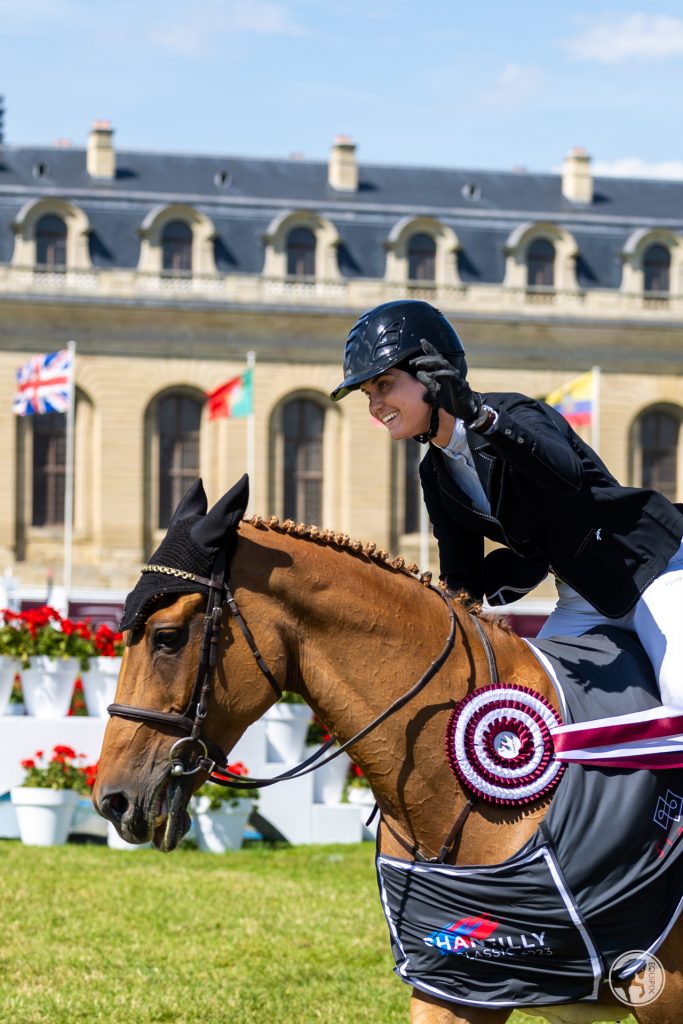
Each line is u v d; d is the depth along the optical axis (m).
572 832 5.51
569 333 79.56
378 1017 10.73
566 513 5.93
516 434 5.50
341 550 5.95
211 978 11.95
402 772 5.71
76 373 76.00
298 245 78.75
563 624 6.51
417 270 79.56
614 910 5.48
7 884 16.11
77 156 81.38
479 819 5.63
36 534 75.50
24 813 19.81
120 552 75.88
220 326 77.00
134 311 76.12
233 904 15.24
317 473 78.19
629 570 5.95
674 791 5.75
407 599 5.93
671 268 81.62
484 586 6.72
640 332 79.94
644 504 5.95
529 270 80.75
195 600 5.60
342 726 5.80
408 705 5.75
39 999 11.10
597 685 5.88
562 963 5.50
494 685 5.75
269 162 83.62
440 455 6.27
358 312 77.50
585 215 82.19
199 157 82.94
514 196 84.31
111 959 12.55
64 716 20.84
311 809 20.97
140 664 5.61
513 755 5.62
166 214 77.31
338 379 77.88
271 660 5.69
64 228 76.75
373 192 82.56
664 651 5.86
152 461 76.81
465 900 5.50
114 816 5.52
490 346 79.38
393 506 78.50
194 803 19.78
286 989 11.58
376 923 14.35
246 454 77.12
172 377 76.69
